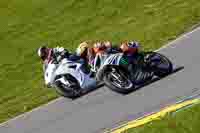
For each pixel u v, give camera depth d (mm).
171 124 47844
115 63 53906
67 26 87188
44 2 97625
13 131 58156
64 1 95188
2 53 85312
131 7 84312
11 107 64312
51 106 60312
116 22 81812
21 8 99125
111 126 51594
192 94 52219
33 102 63312
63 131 54156
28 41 87000
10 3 101938
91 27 83688
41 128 56438
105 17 84875
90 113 55344
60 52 57281
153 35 72062
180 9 77000
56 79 57969
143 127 49125
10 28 93750
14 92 69062
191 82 54312
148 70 55719
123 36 75875
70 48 79375
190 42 65000
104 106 55438
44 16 93688
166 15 76875
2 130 59219
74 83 57969
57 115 57719
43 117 58594
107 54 54906
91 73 57531
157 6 81062
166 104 51719
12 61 81062
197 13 73938
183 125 47094
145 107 52438
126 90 55375
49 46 82625
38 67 75688
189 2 78188
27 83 70875
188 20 72688
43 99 63000
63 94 58719
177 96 52562
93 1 90938
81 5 91750
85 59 57188
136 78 55531
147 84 56062
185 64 58656
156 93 54125
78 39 81375
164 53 64375
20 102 65000
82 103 57750
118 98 55688
